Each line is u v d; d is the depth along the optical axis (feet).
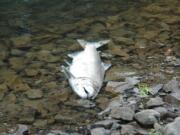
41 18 15.05
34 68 12.40
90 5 15.79
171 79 11.78
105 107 11.03
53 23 14.66
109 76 12.00
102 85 11.71
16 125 10.66
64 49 13.14
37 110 11.05
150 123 10.28
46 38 13.74
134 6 15.52
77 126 10.59
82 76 11.57
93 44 13.00
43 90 11.66
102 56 12.73
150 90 11.36
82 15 15.08
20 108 11.13
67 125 10.63
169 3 15.60
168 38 13.41
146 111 10.47
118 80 11.85
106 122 10.43
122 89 11.53
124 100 11.18
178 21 14.28
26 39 13.74
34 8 15.76
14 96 11.49
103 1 16.06
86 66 11.84
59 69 12.32
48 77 12.08
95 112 10.94
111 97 11.33
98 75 11.73
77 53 12.74
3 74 12.23
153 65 12.34
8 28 14.44
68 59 12.69
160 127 10.14
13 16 15.24
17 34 14.07
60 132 10.43
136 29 13.96
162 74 11.99
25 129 10.47
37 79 12.03
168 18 14.48
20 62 12.66
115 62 12.51
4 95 11.53
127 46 13.12
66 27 14.34
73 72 11.71
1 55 12.96
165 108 10.73
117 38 13.51
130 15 14.85
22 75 12.18
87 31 14.03
